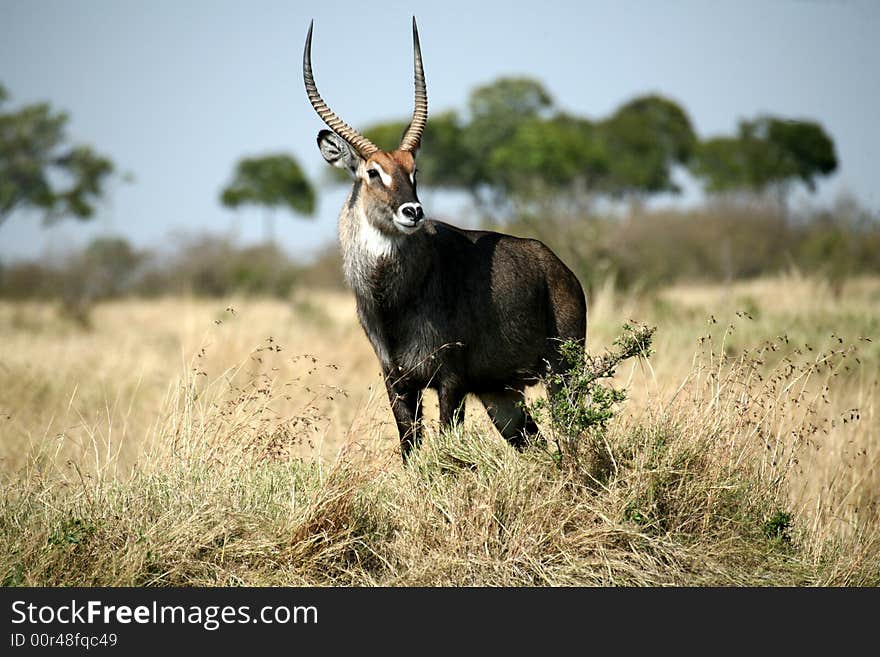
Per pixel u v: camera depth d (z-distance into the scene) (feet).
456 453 73.26
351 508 66.85
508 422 87.15
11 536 65.51
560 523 66.33
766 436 74.54
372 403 81.87
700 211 338.75
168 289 368.89
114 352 141.90
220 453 73.92
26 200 569.23
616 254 229.86
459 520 66.85
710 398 75.61
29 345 165.17
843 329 143.64
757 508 71.05
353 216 81.30
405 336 80.12
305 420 79.20
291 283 347.36
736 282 301.43
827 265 262.67
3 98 573.74
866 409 90.99
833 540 71.72
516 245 86.89
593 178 556.10
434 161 619.26
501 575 64.85
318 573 65.16
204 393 81.20
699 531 68.69
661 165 616.80
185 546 64.39
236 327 170.30
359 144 81.82
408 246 78.33
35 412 103.04
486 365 83.87
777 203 342.03
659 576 65.41
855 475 79.51
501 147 583.17
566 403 71.36
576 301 89.97
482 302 82.02
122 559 63.16
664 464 69.82
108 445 77.66
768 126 547.90
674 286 291.17
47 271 349.41
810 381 104.63
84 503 68.28
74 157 571.28
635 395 91.71
